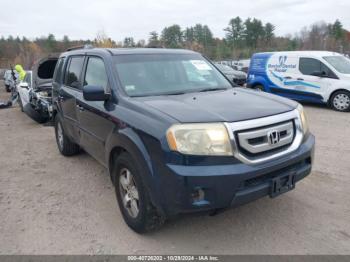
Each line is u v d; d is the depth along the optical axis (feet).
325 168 16.81
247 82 43.52
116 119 11.53
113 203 13.66
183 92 12.98
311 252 10.09
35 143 23.62
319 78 34.91
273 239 10.81
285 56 38.17
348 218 11.93
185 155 9.14
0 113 38.29
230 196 9.19
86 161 19.11
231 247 10.49
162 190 9.55
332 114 32.09
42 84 31.32
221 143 9.23
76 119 16.05
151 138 9.73
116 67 13.17
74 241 10.98
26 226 11.96
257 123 9.74
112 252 10.37
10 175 17.17
